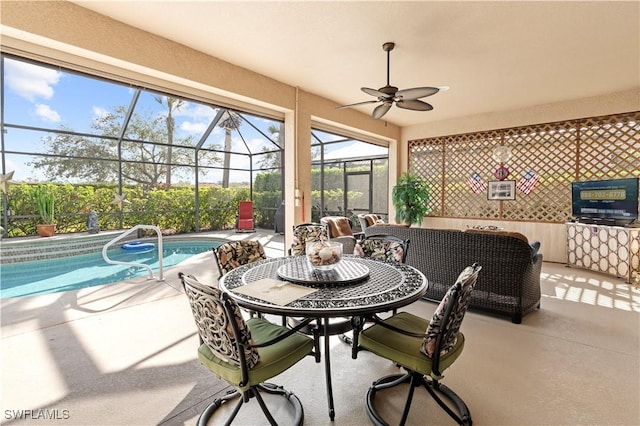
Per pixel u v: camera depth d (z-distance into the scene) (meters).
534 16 2.81
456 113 6.26
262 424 1.67
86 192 7.26
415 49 3.46
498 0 2.59
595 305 3.42
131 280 4.26
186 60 3.42
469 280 1.46
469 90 4.84
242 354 1.37
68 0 2.61
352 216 8.57
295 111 4.73
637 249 4.24
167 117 8.92
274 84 4.40
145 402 1.82
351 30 3.07
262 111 4.54
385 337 1.71
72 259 6.13
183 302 3.42
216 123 8.16
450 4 2.65
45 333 2.67
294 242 3.52
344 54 3.60
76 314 3.08
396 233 3.59
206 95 3.86
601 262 4.64
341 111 5.64
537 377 2.07
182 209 8.85
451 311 1.43
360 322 1.90
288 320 2.76
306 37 3.22
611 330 2.79
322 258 2.01
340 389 1.97
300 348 1.62
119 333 2.68
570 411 1.74
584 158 5.36
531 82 4.50
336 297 1.60
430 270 3.41
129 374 2.09
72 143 7.36
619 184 4.53
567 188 5.53
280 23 2.96
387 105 3.59
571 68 3.99
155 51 3.17
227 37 3.23
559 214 5.62
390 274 2.02
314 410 1.78
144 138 8.52
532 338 2.64
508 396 1.88
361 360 2.32
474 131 6.41
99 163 7.70
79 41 2.70
